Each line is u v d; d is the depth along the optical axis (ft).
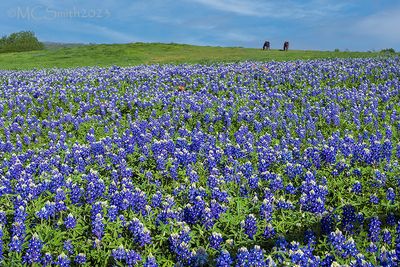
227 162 38.52
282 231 26.17
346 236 25.45
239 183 34.01
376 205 29.50
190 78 85.61
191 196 30.35
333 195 31.99
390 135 46.24
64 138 49.49
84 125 55.88
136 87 79.20
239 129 49.44
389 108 58.80
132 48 196.85
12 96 73.56
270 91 70.44
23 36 389.39
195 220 27.12
